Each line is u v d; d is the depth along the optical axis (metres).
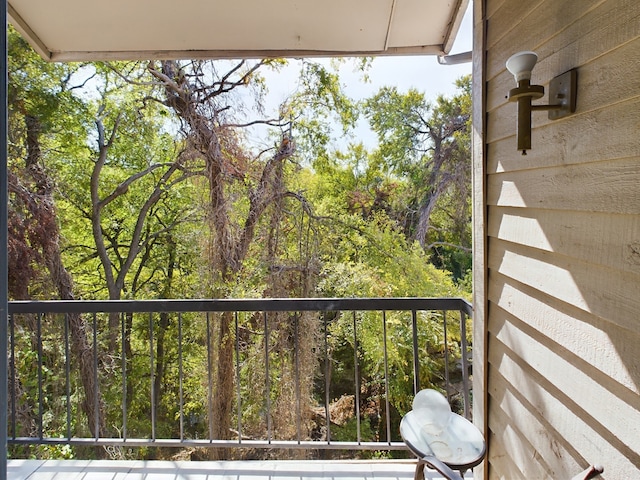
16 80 7.28
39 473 2.15
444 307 2.14
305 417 7.32
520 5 1.45
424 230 9.79
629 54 0.90
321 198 9.14
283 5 2.19
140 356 9.05
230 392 7.42
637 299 0.89
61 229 8.61
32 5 2.12
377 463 2.20
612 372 0.97
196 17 2.27
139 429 8.77
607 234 0.99
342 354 8.79
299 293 8.09
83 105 8.46
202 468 2.19
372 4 2.18
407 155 9.88
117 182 9.59
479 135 1.82
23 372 6.75
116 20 2.26
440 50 2.57
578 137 1.09
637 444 0.89
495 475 1.73
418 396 1.54
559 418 1.22
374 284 8.51
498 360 1.69
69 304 2.21
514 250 1.52
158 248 10.02
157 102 8.21
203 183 7.58
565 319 1.18
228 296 7.36
